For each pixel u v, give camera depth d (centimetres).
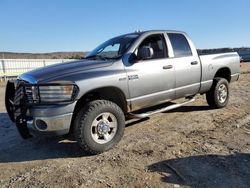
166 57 614
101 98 527
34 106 455
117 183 383
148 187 369
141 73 551
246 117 682
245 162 433
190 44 679
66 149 521
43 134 457
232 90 1132
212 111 751
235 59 812
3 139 596
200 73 688
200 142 522
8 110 565
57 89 449
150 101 579
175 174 401
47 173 423
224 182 376
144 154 476
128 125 647
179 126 629
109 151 496
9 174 428
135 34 602
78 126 466
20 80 507
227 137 545
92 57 596
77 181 393
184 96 667
